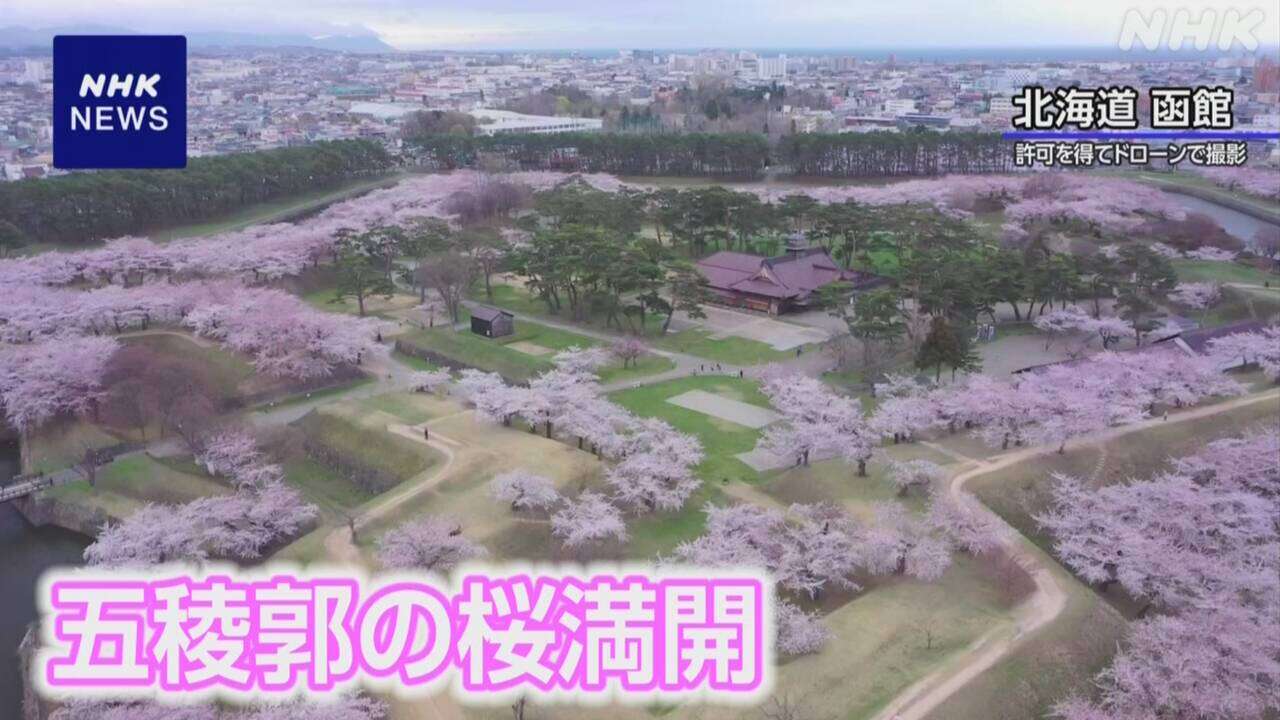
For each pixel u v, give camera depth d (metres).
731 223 146.50
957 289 99.69
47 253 125.75
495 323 106.69
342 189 196.25
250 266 121.25
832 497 67.25
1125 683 45.62
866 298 96.81
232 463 72.50
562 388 80.50
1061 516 64.44
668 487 69.00
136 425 81.38
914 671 47.31
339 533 62.38
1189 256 136.00
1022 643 48.66
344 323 101.44
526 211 173.50
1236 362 93.19
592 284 114.88
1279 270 129.62
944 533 59.88
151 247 127.12
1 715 49.69
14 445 84.06
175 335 100.56
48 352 86.81
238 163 171.75
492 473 69.25
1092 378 81.56
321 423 80.94
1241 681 45.91
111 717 43.75
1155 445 75.44
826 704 45.09
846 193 173.50
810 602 56.72
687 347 104.19
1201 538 60.28
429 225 138.62
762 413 85.31
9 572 64.81
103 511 69.38
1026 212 155.62
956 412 76.56
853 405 78.75
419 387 86.94
